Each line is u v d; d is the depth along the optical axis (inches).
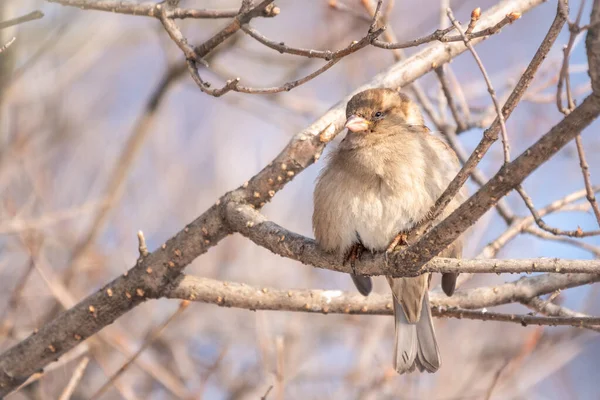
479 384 443.5
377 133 311.6
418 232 292.5
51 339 317.4
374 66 489.1
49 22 525.7
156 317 495.5
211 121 594.6
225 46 481.1
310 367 477.1
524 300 327.6
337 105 333.7
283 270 513.0
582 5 222.2
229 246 516.4
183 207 544.7
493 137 233.3
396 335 331.9
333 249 299.6
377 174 302.0
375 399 409.1
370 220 299.9
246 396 461.7
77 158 560.1
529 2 375.2
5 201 479.2
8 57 462.0
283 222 515.2
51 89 528.4
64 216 426.0
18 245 483.2
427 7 571.8
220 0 513.3
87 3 306.8
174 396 464.1
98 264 462.9
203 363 477.7
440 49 359.9
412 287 322.3
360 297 329.4
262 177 309.1
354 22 476.4
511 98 225.9
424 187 301.0
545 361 459.5
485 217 413.4
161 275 311.6
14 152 474.9
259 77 585.6
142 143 481.4
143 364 411.5
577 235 236.8
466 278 357.4
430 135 320.5
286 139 562.9
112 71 626.2
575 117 210.5
